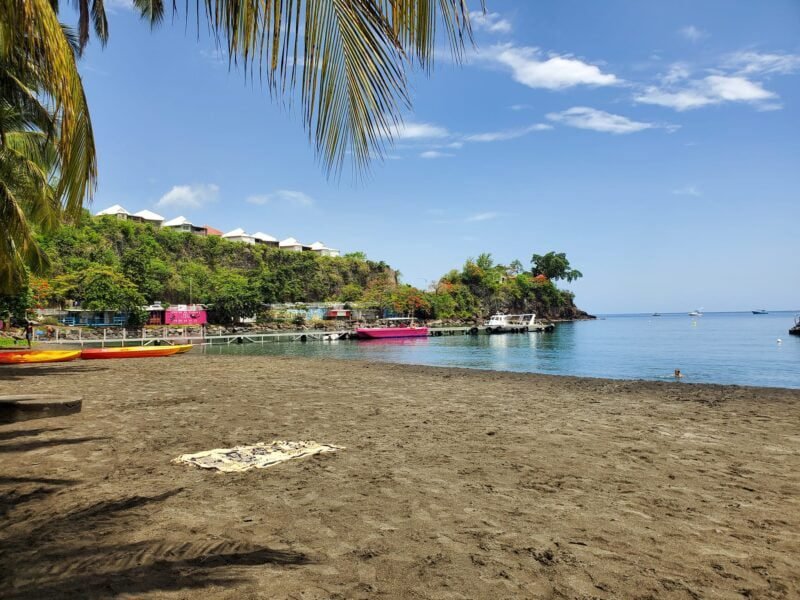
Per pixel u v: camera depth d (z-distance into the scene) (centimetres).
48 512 440
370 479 558
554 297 15838
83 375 1827
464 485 541
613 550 372
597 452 709
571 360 3409
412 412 1066
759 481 567
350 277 12094
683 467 627
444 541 386
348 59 269
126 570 323
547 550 370
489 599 295
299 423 924
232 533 395
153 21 1034
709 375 2438
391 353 4394
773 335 6644
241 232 11600
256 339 6719
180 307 7444
